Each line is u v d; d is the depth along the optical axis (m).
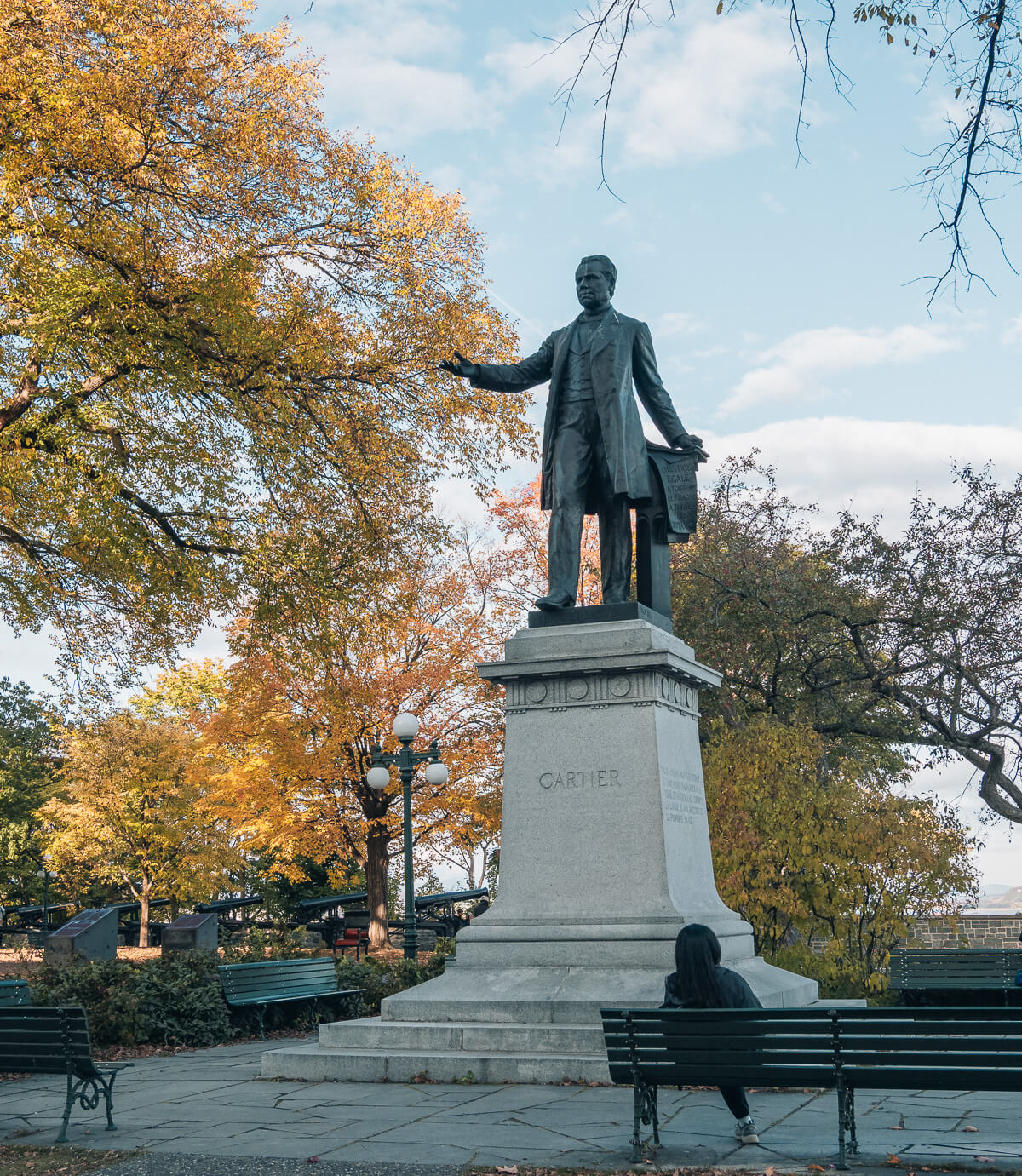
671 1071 5.78
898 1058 5.40
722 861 13.66
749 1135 5.98
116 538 16.34
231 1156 6.09
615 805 9.30
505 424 21.64
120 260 16.97
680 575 23.55
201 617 20.78
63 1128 6.90
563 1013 8.50
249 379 18.73
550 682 9.74
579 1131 6.36
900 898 13.34
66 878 43.41
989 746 22.09
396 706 31.11
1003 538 21.80
